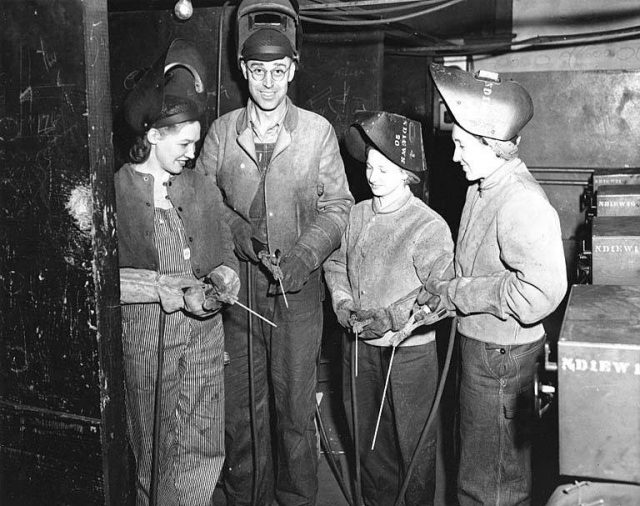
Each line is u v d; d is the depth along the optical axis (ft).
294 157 8.61
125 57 11.53
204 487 8.14
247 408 9.12
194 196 7.73
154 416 7.30
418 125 8.14
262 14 8.71
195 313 7.35
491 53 20.89
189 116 7.27
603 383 4.67
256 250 8.71
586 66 20.27
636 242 8.21
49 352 7.04
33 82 6.61
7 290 7.16
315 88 15.11
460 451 7.78
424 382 8.38
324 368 13.93
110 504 7.06
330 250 8.50
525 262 6.76
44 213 6.81
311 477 9.10
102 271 6.75
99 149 6.59
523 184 7.04
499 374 7.29
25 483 7.41
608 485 4.92
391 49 18.65
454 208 21.63
